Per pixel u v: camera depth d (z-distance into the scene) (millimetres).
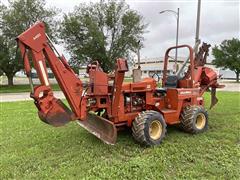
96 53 35906
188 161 5359
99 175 4711
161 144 6301
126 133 7188
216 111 10523
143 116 6164
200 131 7258
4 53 31062
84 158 5496
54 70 5598
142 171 4832
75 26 35906
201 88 8555
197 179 4582
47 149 6055
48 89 5473
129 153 5758
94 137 6930
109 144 6059
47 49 5512
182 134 7172
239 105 12148
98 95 6086
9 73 33188
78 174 4773
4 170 4949
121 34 37906
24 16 32344
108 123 5973
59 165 5164
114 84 6117
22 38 5242
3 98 19312
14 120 9344
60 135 7180
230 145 6273
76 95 5828
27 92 25859
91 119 6328
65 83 5695
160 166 5047
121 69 5945
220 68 56594
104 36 36562
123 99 6398
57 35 36094
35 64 5406
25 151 5953
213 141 6559
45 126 8273
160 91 7273
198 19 14609
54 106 5535
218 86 9289
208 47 8906
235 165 5137
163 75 8133
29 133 7473
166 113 6883
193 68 7641
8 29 31875
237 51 54750
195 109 7191
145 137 6035
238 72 55781
